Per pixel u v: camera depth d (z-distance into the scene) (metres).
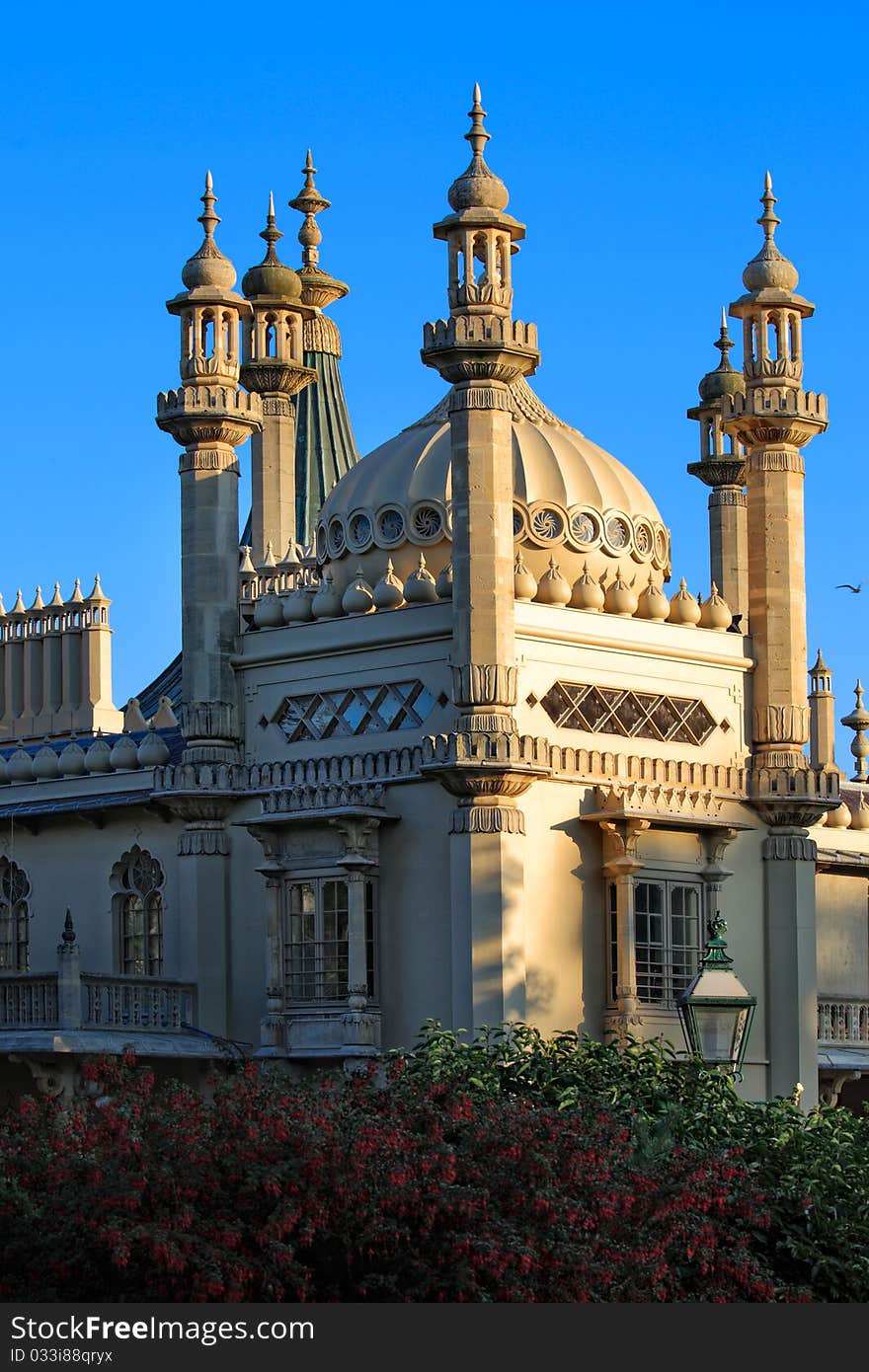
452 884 45.91
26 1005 46.44
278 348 58.72
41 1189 30.20
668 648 49.97
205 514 50.53
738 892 50.88
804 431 52.12
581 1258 30.33
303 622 49.94
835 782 51.66
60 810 52.56
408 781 47.56
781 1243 34.31
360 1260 30.27
